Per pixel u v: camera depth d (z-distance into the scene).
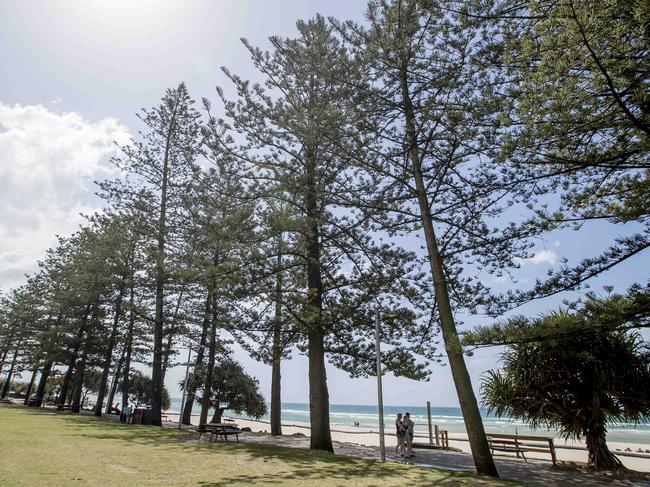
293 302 14.75
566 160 6.74
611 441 32.97
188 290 23.11
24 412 22.25
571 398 12.30
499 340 6.73
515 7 7.89
